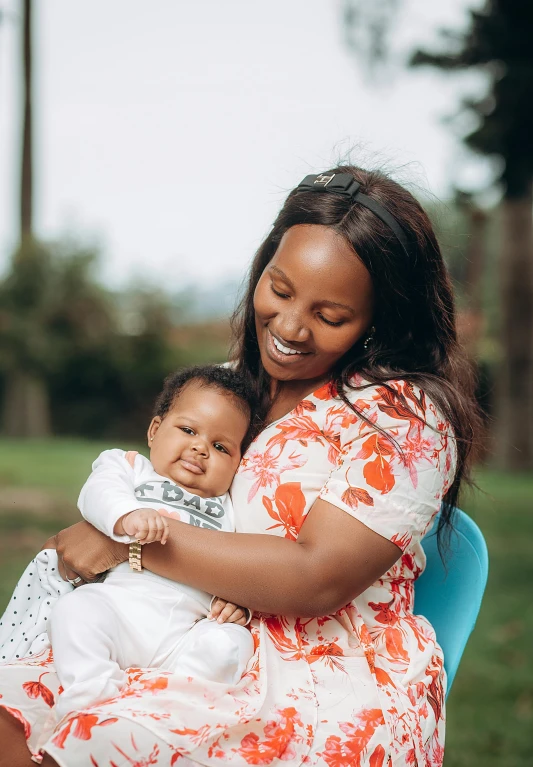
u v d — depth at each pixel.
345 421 2.10
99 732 1.72
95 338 15.72
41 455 10.99
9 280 15.41
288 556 1.96
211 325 17.05
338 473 2.03
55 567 2.17
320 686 1.96
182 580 2.00
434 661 2.20
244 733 1.82
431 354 2.31
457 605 2.41
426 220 2.23
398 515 1.99
